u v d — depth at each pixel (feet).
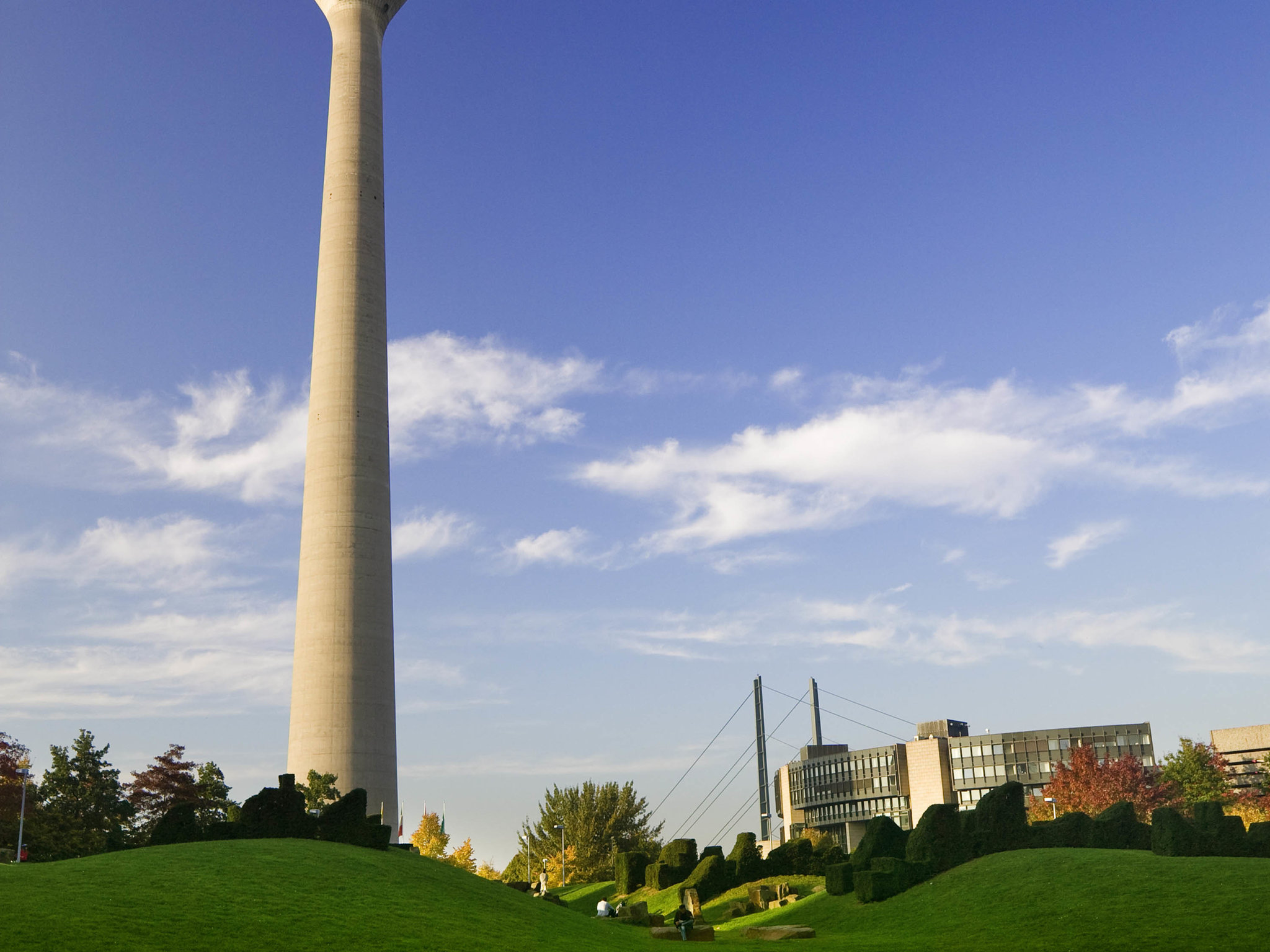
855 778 644.69
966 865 225.76
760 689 606.55
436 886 177.68
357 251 337.72
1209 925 156.25
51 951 108.37
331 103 357.00
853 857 249.14
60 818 268.62
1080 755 446.60
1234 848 200.54
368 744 298.56
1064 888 189.67
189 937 120.88
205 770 308.60
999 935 173.88
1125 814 225.76
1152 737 595.88
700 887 300.20
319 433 319.88
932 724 653.71
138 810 296.51
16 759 279.08
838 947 178.70
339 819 202.69
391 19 384.68
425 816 531.50
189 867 152.35
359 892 156.15
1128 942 155.74
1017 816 232.32
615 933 192.75
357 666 302.04
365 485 317.01
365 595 308.81
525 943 146.51
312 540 311.88
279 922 132.36
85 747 291.58
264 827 196.95
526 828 528.22
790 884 278.46
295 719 299.58
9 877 136.46
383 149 359.87
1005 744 606.96
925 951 169.58
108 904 128.16
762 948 182.70
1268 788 421.59
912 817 618.44
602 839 508.12
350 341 327.88
